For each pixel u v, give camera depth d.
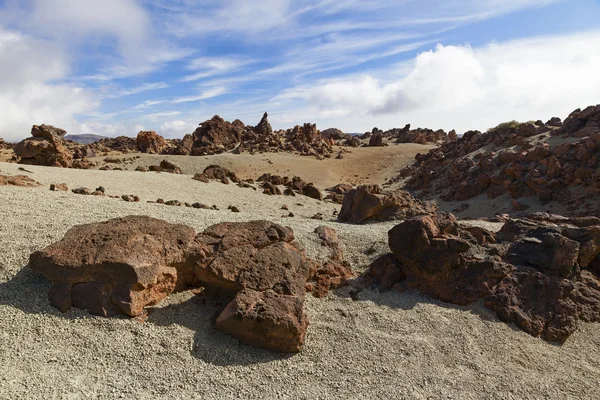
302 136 78.25
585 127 30.67
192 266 7.56
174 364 6.07
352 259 10.05
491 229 13.03
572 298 8.88
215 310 7.32
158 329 6.62
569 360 7.57
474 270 8.98
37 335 6.12
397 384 6.27
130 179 26.05
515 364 7.19
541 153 28.91
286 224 12.09
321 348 6.94
